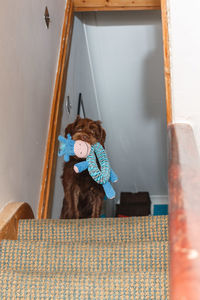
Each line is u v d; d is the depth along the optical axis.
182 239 0.52
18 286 1.31
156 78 5.22
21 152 2.34
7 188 2.07
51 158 3.00
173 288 0.46
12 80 2.17
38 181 2.75
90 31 4.81
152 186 7.15
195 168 0.78
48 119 3.09
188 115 1.79
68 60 3.69
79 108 4.08
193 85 1.78
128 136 6.12
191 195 0.64
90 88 5.15
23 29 2.41
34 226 1.93
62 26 3.68
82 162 2.37
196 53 1.76
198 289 0.41
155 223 1.84
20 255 1.61
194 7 1.73
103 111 5.76
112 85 5.38
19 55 2.32
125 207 6.49
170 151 1.01
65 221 1.94
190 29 1.75
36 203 2.69
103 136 2.65
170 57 1.78
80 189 2.56
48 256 1.59
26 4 2.49
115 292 1.25
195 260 0.46
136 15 4.62
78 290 1.27
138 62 5.08
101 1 3.89
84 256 1.56
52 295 1.28
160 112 5.69
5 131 2.04
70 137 2.51
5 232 1.78
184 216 0.57
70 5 3.84
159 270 1.35
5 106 2.04
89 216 2.66
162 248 1.52
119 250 1.54
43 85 2.94
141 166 6.71
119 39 4.87
